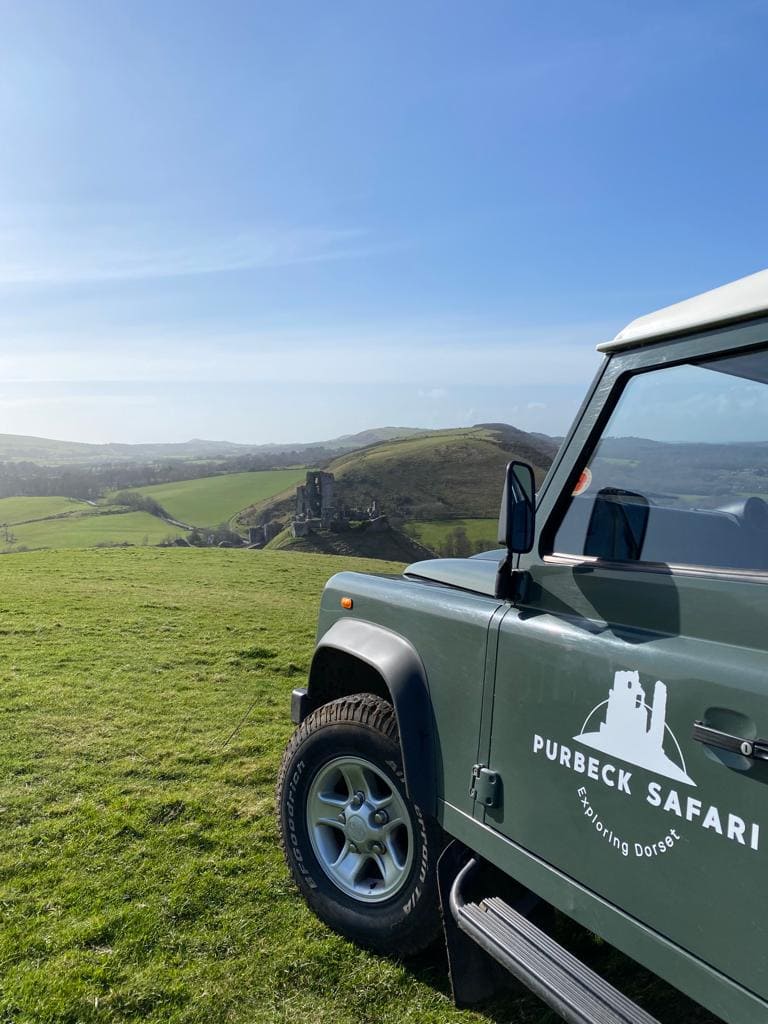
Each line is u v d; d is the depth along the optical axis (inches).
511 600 93.0
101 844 150.9
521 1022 101.2
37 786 181.2
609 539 83.4
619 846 74.0
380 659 109.0
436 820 103.7
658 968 69.0
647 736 71.4
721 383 73.0
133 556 1014.4
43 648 358.6
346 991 107.0
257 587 753.6
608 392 84.6
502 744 89.9
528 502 87.3
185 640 402.3
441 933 107.4
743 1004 61.6
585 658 79.3
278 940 118.5
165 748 213.9
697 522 74.3
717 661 66.8
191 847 150.7
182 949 116.4
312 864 122.6
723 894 63.7
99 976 109.4
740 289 71.8
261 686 306.7
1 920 123.1
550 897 81.5
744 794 62.4
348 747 116.6
